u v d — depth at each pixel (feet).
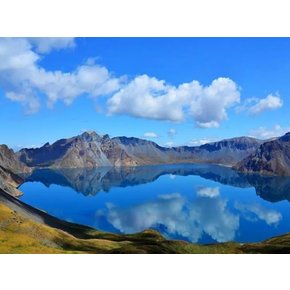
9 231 304.71
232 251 385.09
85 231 515.50
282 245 401.49
